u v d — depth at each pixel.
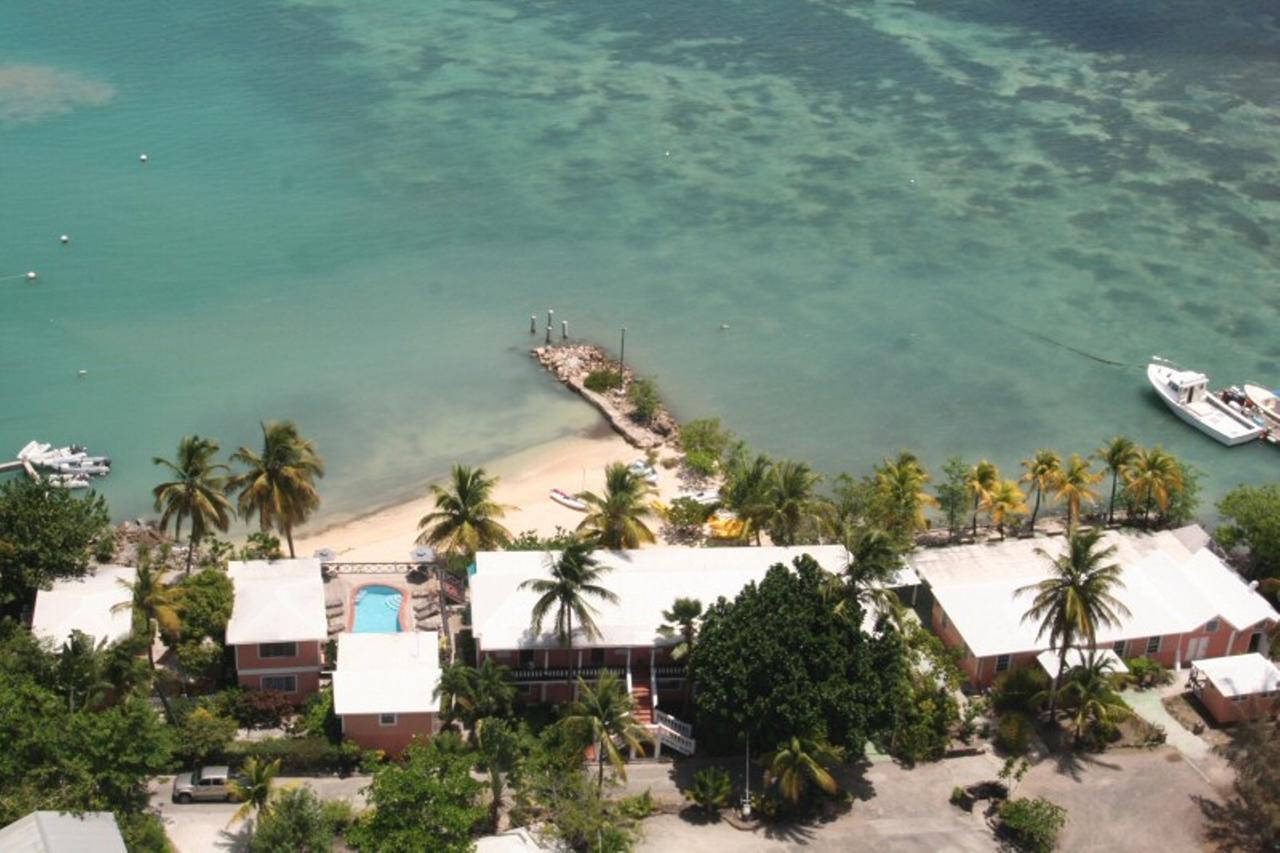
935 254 177.00
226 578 97.38
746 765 90.00
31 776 78.44
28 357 144.00
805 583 92.38
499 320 156.12
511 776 85.38
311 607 95.31
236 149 195.88
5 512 99.44
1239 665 99.00
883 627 93.00
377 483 127.44
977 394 147.50
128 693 86.62
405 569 111.12
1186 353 156.25
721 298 164.12
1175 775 92.62
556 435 136.12
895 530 109.25
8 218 172.62
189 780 85.62
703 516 117.75
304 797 80.38
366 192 185.12
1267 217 188.88
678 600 92.94
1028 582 105.00
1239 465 136.50
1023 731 94.31
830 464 133.12
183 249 168.00
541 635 94.50
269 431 106.06
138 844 78.19
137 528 117.69
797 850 84.75
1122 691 100.56
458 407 140.00
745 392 145.25
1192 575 107.38
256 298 158.12
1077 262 176.00
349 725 89.25
